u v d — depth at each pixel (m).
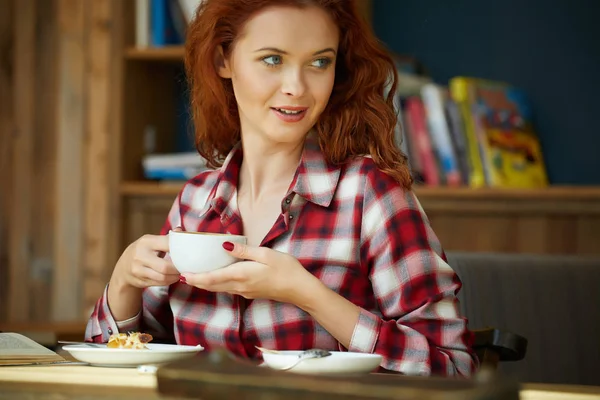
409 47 3.86
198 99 2.08
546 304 2.59
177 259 1.66
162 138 3.90
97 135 3.67
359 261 1.85
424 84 3.62
